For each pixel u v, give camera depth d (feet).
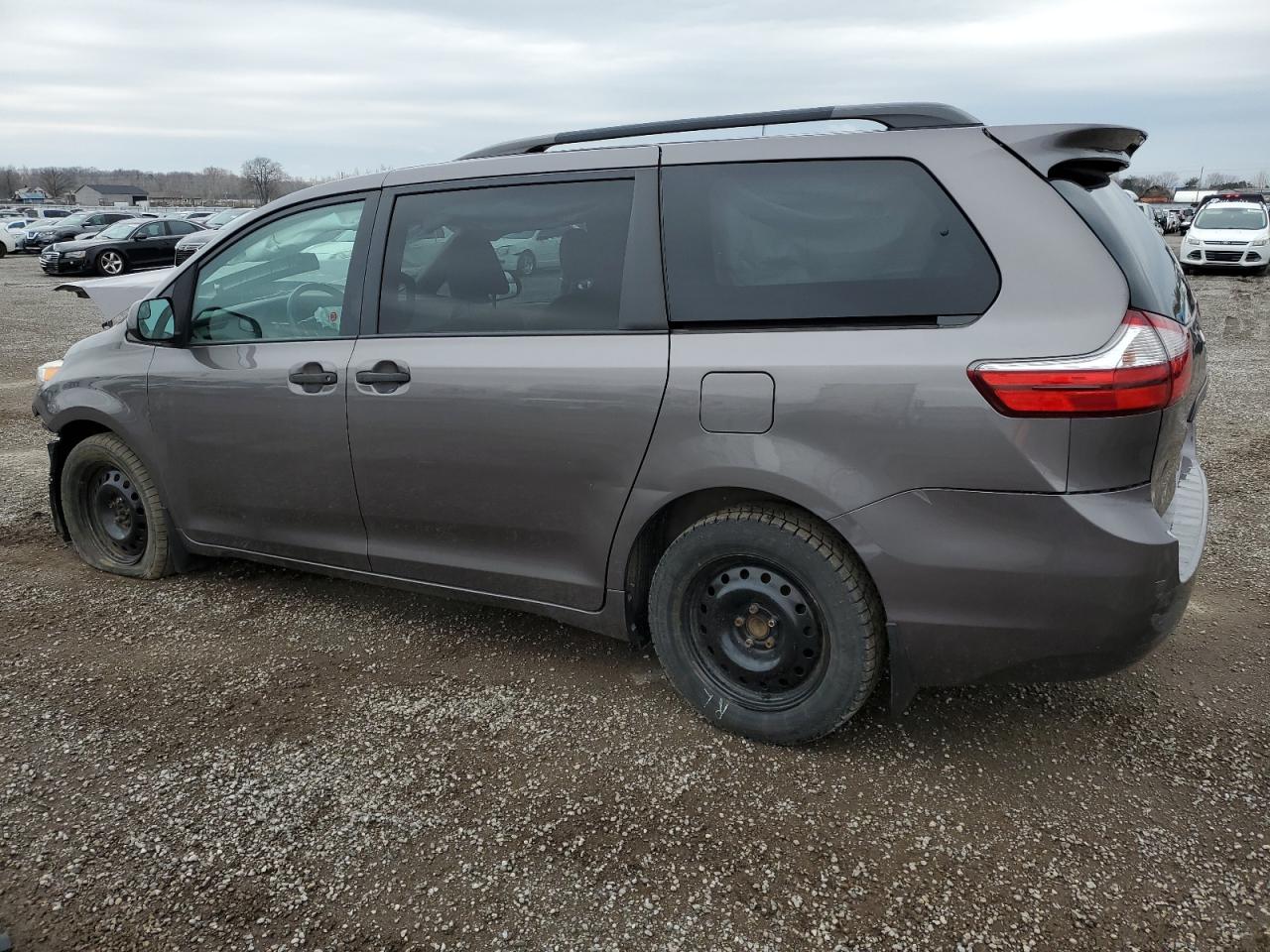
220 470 11.64
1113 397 7.01
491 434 9.48
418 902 7.06
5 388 27.94
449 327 9.84
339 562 11.19
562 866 7.43
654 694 9.99
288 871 7.41
